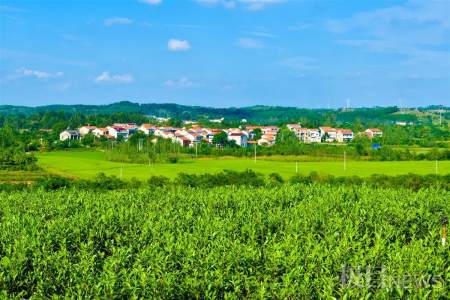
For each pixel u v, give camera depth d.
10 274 23.34
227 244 26.75
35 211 40.19
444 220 37.53
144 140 151.00
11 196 48.19
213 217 37.47
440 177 76.81
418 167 102.06
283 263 24.30
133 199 46.94
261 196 48.50
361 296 20.86
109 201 45.47
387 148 132.25
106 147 158.00
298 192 50.53
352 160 121.56
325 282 21.75
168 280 21.67
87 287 21.38
